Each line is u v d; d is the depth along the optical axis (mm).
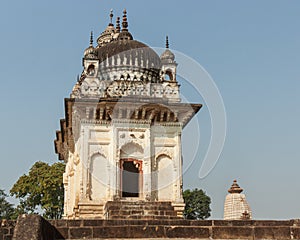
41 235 11539
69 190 28047
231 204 24875
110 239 13211
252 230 13922
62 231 13031
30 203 44219
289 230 13977
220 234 13781
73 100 24453
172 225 14047
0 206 53719
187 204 54500
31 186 43812
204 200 54438
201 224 14367
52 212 43562
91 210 23656
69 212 27391
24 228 11453
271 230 13953
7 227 12938
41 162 45312
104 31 32500
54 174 43562
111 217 20734
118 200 23750
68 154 29422
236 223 14461
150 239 13398
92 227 13227
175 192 24844
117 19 31688
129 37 28594
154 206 21906
